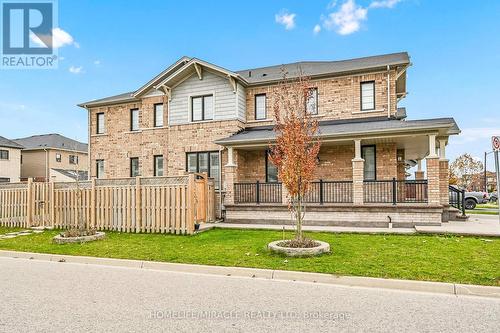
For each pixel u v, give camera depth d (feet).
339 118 48.60
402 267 20.31
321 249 23.99
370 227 38.01
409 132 37.96
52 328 12.17
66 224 40.63
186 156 54.08
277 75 54.70
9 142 108.17
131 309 14.25
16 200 43.47
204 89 53.36
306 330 11.98
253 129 52.75
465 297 15.93
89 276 20.33
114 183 38.75
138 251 26.91
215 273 21.12
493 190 146.30
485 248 25.79
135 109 62.08
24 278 19.81
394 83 46.85
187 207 35.37
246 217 44.09
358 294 16.42
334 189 46.42
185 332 11.80
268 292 16.76
